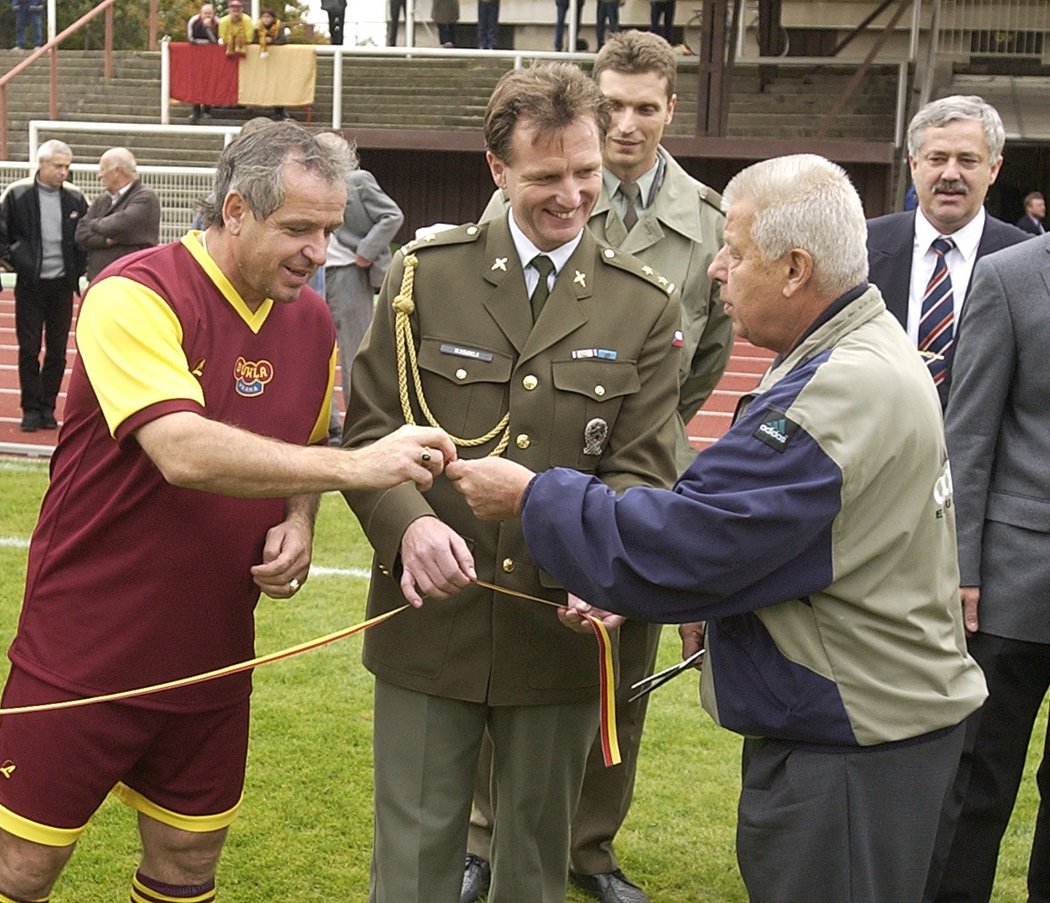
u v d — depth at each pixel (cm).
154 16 2638
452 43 2534
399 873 370
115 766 334
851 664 299
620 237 471
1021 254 422
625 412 370
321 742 580
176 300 322
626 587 300
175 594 330
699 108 2136
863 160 2111
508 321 364
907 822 304
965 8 2208
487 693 364
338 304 1131
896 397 296
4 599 734
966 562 424
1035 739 617
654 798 546
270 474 311
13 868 335
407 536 347
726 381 1493
